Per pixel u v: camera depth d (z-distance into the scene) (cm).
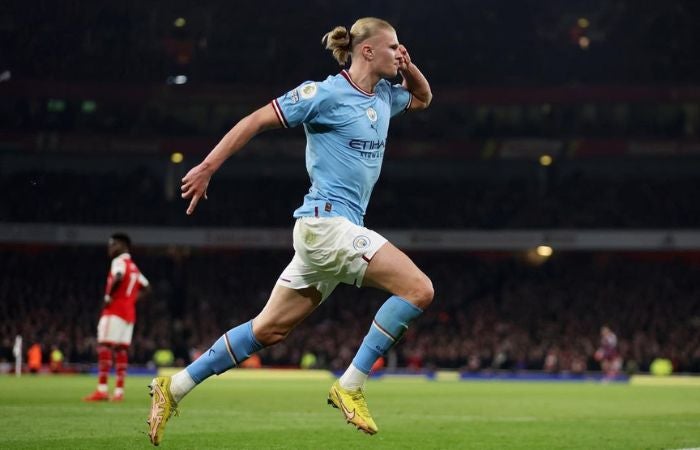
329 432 933
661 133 4716
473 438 898
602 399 1741
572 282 4338
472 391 2078
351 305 4159
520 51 4872
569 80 4819
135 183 4700
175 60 4800
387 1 4950
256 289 4347
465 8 4922
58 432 888
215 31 4844
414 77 661
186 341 3850
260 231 4450
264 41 4888
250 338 616
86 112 4766
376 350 589
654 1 4788
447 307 4250
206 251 4728
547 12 4881
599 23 4856
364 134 607
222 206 4628
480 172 5106
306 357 3544
